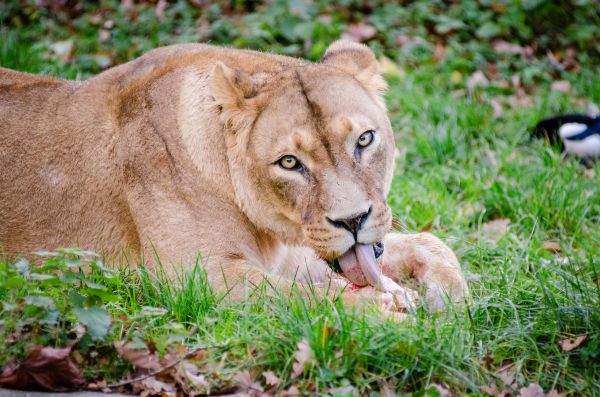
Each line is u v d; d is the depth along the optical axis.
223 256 9.79
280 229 9.84
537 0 20.58
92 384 7.87
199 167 9.88
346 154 9.25
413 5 20.78
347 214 9.04
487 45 19.84
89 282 8.42
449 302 9.18
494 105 17.17
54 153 10.48
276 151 9.32
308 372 7.99
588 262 11.02
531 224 13.00
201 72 10.23
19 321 8.05
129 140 10.24
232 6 20.34
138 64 10.88
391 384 8.03
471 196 13.91
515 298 9.78
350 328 8.26
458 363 8.23
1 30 17.97
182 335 8.36
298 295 8.90
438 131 15.72
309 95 9.40
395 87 17.56
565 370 8.41
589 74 19.20
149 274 9.77
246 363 8.13
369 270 9.21
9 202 10.49
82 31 19.03
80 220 10.38
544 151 15.06
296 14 19.34
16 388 7.75
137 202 10.09
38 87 10.96
